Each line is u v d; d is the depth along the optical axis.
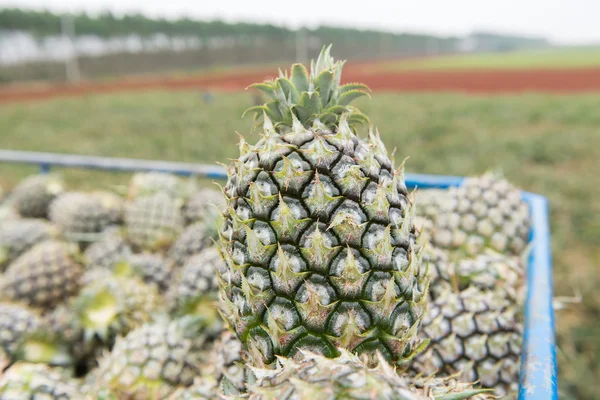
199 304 3.29
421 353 2.51
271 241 1.80
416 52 133.12
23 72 59.62
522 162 14.66
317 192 1.77
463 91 42.00
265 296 1.82
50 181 6.03
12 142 19.48
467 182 3.69
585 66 70.12
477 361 2.49
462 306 2.62
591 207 9.91
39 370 2.76
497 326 2.55
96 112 29.88
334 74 2.19
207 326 3.24
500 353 2.51
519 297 2.86
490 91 42.00
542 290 2.68
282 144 1.87
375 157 1.93
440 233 3.42
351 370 1.55
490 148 16.36
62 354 3.27
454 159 14.55
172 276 4.02
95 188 11.01
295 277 1.77
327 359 1.63
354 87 2.25
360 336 1.79
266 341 1.87
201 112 28.39
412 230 1.99
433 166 13.95
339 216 1.77
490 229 3.34
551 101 31.73
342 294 1.77
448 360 2.50
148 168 5.45
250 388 1.62
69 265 4.04
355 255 1.78
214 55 82.06
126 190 5.75
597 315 6.17
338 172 1.82
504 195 3.49
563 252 8.13
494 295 2.77
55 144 18.84
